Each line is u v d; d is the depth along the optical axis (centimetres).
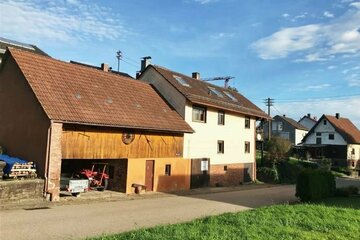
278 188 3316
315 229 1238
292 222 1319
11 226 1216
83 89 2186
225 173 3353
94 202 1853
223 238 1034
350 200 2330
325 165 5444
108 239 996
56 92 1972
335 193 2619
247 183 3678
